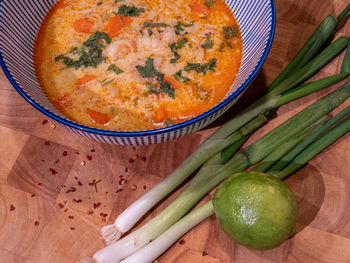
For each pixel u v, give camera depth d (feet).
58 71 1.17
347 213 1.16
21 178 1.19
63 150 1.22
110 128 1.12
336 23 1.24
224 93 1.15
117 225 1.12
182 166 1.16
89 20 1.23
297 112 1.26
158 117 1.13
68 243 1.12
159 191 1.14
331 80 1.17
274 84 1.24
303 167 1.20
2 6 1.08
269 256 1.12
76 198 1.17
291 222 1.00
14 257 1.11
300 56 1.23
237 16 1.22
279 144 1.16
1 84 1.28
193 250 1.13
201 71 1.17
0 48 1.04
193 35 1.22
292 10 1.38
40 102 1.05
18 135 1.23
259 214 0.97
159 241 1.11
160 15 1.25
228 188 1.03
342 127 1.13
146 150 1.22
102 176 1.19
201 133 1.24
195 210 1.13
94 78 1.16
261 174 1.04
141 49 1.20
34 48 1.18
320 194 1.18
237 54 1.20
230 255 1.12
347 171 1.20
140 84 1.16
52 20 1.23
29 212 1.15
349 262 1.11
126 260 1.10
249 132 1.19
